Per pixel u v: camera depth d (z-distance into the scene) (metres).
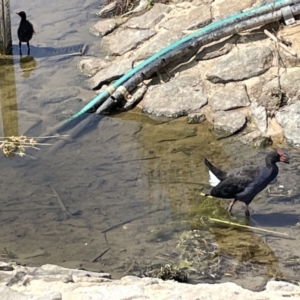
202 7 13.16
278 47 11.34
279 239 7.97
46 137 10.72
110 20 14.68
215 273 7.35
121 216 8.62
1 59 13.70
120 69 12.20
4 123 11.23
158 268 7.46
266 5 11.64
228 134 10.52
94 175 9.62
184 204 8.84
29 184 9.43
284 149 10.01
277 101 10.72
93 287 5.99
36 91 12.34
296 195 8.81
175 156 10.07
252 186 8.20
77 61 13.40
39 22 15.41
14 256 7.84
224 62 11.48
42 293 5.83
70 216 8.65
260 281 7.15
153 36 13.11
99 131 10.90
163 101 11.29
